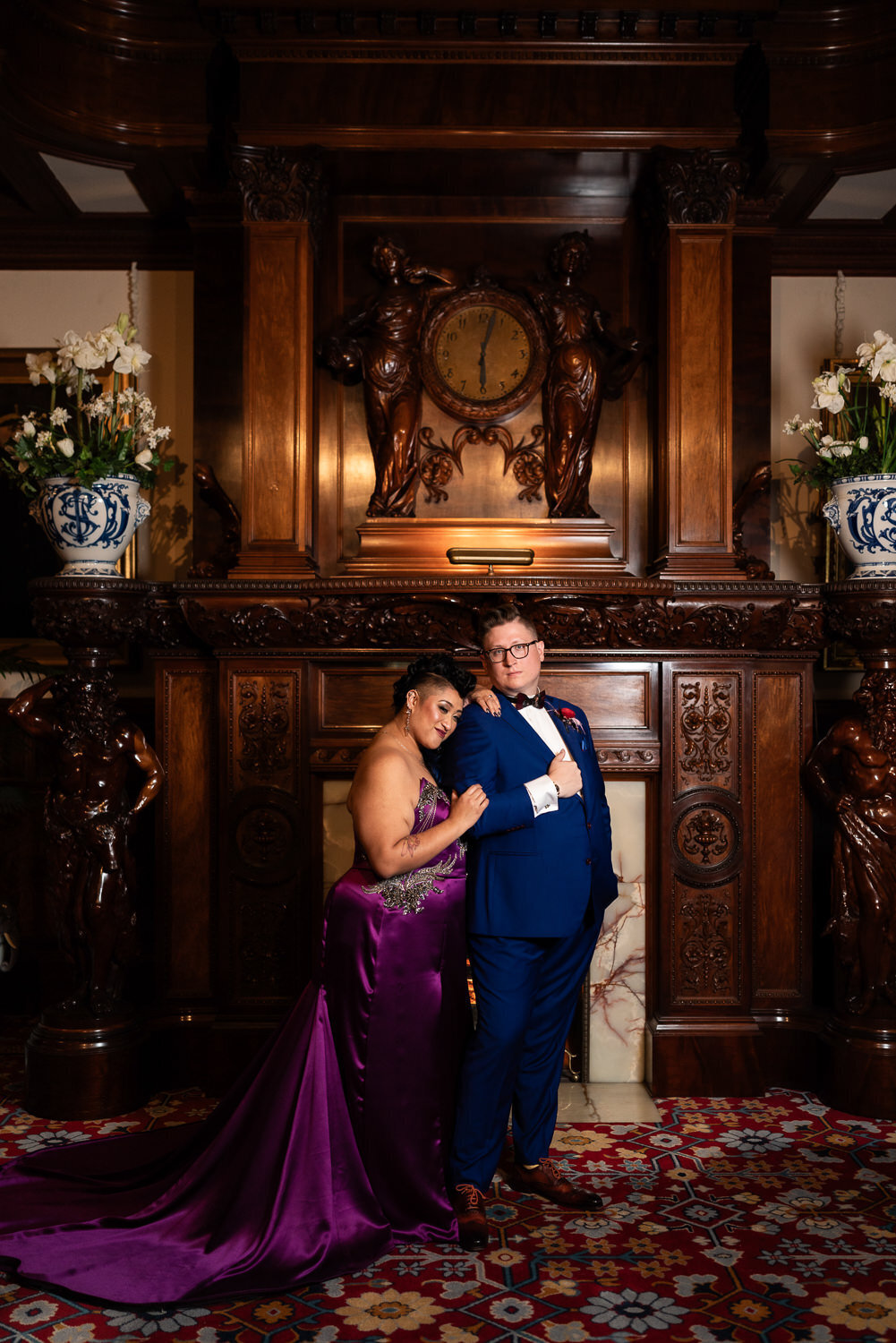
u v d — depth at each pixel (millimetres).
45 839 4824
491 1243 3150
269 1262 2895
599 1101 4348
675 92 4512
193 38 4422
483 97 4488
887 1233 3197
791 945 4602
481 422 4949
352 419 4992
